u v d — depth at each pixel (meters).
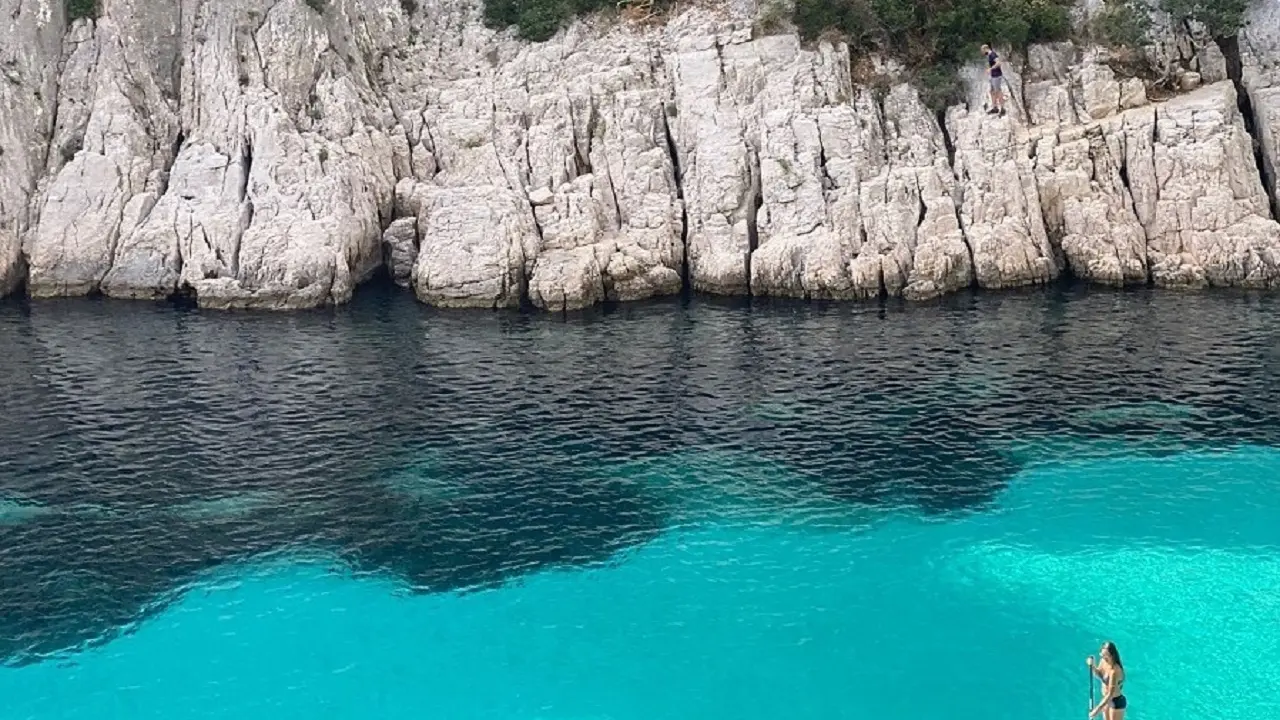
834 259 59.84
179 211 62.62
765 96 64.62
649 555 33.47
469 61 72.62
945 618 30.20
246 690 27.58
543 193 63.38
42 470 38.94
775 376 47.78
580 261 60.22
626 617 30.47
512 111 68.06
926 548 33.59
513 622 30.30
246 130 64.12
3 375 48.47
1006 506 35.91
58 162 65.81
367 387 47.09
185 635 29.70
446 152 68.50
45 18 67.38
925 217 61.12
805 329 54.47
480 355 51.34
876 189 61.19
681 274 63.72
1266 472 37.59
